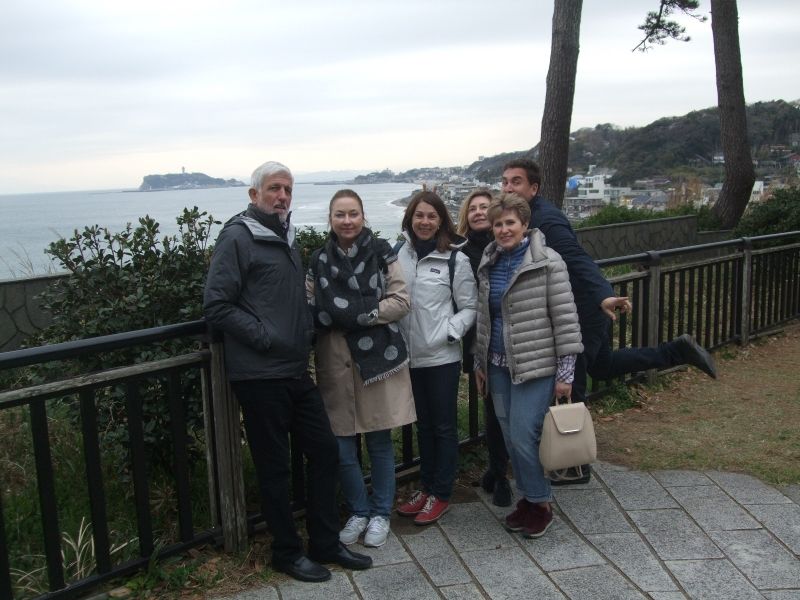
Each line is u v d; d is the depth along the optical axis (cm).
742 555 308
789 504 356
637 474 396
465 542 326
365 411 321
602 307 350
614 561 306
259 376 280
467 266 340
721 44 1425
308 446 303
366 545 323
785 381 565
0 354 242
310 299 315
